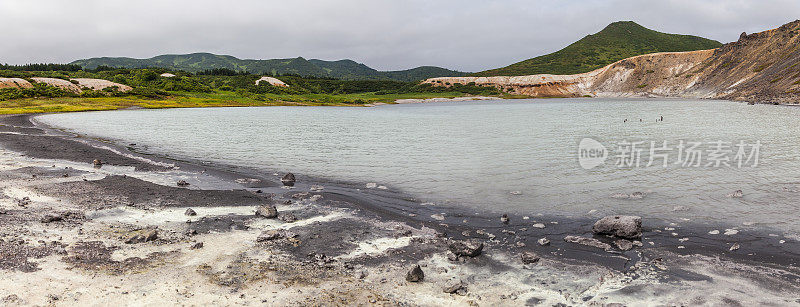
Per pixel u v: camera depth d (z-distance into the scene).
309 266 13.25
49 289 10.98
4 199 19.80
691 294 11.48
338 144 46.25
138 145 44.81
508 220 18.72
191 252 14.05
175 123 76.12
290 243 15.25
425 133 58.47
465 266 13.53
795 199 21.02
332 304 10.88
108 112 108.88
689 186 24.30
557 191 23.86
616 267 13.45
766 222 17.70
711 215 18.88
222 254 13.98
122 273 12.19
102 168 29.44
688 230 17.02
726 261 13.75
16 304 10.11
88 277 11.80
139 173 28.22
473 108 147.00
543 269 13.29
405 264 13.61
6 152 35.38
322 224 17.62
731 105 123.19
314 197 22.14
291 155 38.22
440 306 10.95
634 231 15.99
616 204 21.03
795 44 185.62
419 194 23.64
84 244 14.32
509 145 43.81
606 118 83.12
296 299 11.08
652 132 54.59
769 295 11.35
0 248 13.32
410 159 35.66
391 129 65.31
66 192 21.64
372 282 12.25
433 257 14.23
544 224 18.17
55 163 30.62
